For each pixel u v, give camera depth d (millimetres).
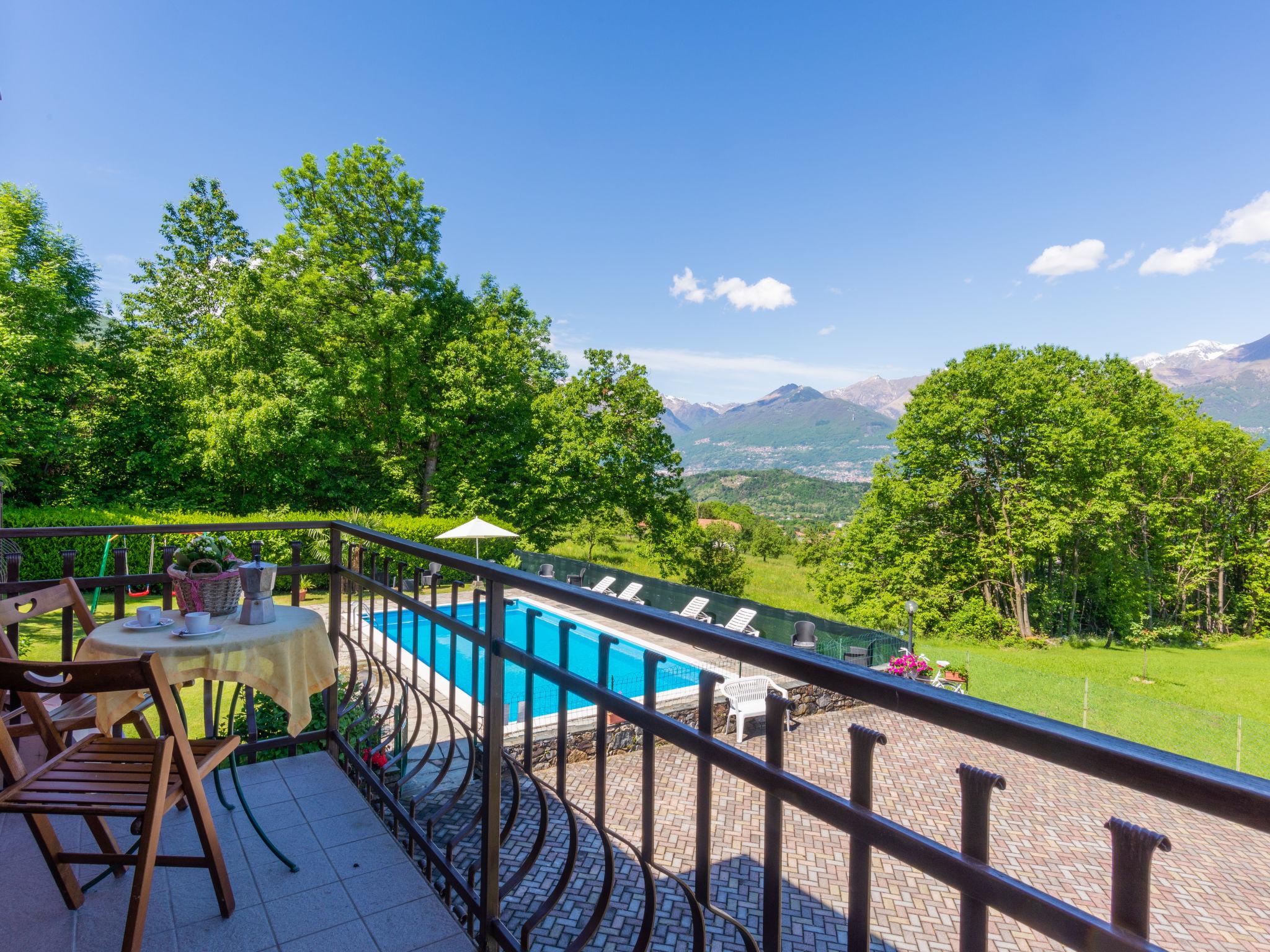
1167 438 35031
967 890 766
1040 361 35344
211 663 2398
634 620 1359
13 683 1796
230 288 23141
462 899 2094
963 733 798
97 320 24172
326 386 21938
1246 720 22172
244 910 2221
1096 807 9516
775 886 1043
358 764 3027
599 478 29062
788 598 45875
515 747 8414
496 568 1938
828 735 11477
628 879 6652
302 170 24000
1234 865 8016
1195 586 37062
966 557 33844
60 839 2611
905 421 34969
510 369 26625
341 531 3637
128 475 23672
